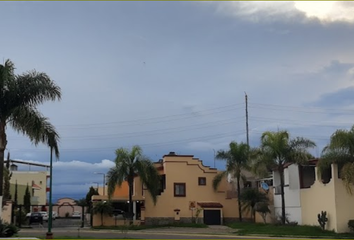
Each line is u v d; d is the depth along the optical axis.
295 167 42.62
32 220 53.34
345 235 33.81
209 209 49.53
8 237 24.94
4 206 45.03
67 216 82.62
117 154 46.28
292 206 42.75
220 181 50.59
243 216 50.06
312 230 36.28
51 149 27.36
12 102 25.41
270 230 37.41
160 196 49.22
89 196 65.19
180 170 50.38
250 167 46.78
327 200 37.09
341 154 35.12
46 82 25.92
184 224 47.00
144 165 46.06
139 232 39.59
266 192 47.53
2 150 25.16
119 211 48.47
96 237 31.12
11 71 24.88
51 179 27.73
